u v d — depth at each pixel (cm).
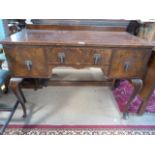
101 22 147
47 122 128
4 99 153
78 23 147
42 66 99
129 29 153
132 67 104
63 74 200
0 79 108
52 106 147
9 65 99
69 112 140
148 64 120
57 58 96
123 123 131
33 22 145
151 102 158
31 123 126
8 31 160
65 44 90
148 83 123
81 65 100
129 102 125
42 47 92
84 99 159
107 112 142
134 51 97
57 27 149
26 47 92
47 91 170
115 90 177
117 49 95
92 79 190
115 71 104
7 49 92
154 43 100
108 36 119
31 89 172
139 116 140
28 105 147
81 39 102
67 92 169
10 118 119
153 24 146
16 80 106
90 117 135
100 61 99
